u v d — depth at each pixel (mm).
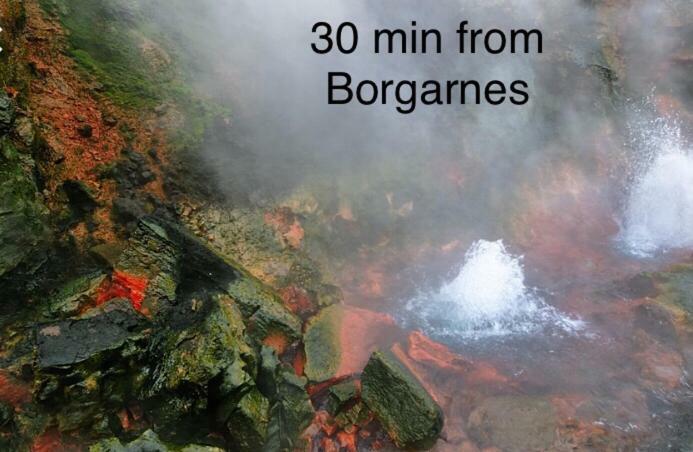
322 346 6395
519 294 8234
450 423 5875
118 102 7008
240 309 6047
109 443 4508
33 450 4559
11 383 4773
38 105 6320
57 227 6023
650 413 6051
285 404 5418
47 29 6570
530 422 5746
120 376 4973
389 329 7137
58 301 5422
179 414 4852
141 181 6965
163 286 5883
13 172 5336
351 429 5684
